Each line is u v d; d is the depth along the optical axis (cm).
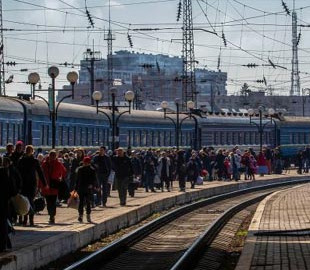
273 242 2717
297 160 8756
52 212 3141
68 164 4100
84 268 2302
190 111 8056
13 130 4994
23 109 5169
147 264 2523
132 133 7031
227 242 3167
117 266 2488
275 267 2105
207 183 6681
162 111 8162
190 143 8075
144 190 5653
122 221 3616
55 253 2527
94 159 4041
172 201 4994
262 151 8106
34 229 2897
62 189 3133
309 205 4538
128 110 6662
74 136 6028
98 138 6481
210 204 5331
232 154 7025
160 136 7562
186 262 2414
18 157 2966
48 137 5575
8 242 2291
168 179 5581
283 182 7562
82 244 2870
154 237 3369
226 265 2509
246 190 6494
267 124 9419
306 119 10162
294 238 2859
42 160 3384
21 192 2859
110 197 4775
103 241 3103
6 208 2284
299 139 9919
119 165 4166
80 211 3212
